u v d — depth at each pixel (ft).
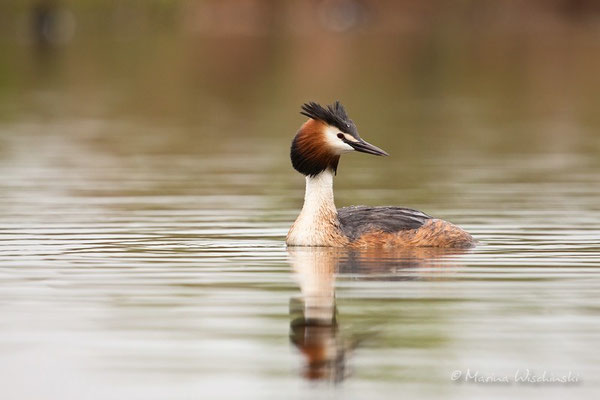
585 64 175.73
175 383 30.60
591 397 29.50
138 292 40.63
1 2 207.92
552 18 252.83
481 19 249.75
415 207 61.36
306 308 38.14
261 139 95.45
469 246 49.47
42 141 93.76
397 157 83.97
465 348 33.50
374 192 67.21
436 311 37.70
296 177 74.02
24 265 45.42
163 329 35.68
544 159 82.33
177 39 208.95
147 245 50.06
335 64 173.37
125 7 222.89
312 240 49.08
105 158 83.71
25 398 29.45
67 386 30.32
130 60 175.94
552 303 38.65
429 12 251.19
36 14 209.46
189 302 39.06
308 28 231.50
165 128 103.81
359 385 30.53
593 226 54.90
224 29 227.20
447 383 30.58
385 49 196.24
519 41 213.05
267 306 38.47
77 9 215.92
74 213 59.41
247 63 172.96
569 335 34.76
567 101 130.41
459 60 181.16
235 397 29.53
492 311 37.60
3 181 71.92
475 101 130.11
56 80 150.10
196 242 50.83
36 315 37.45
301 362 32.37
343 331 35.35
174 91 138.82
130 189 68.49
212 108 120.98
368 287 41.14
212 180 72.49
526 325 35.91
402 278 42.68
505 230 53.83
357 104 125.59
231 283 41.88
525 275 43.16
